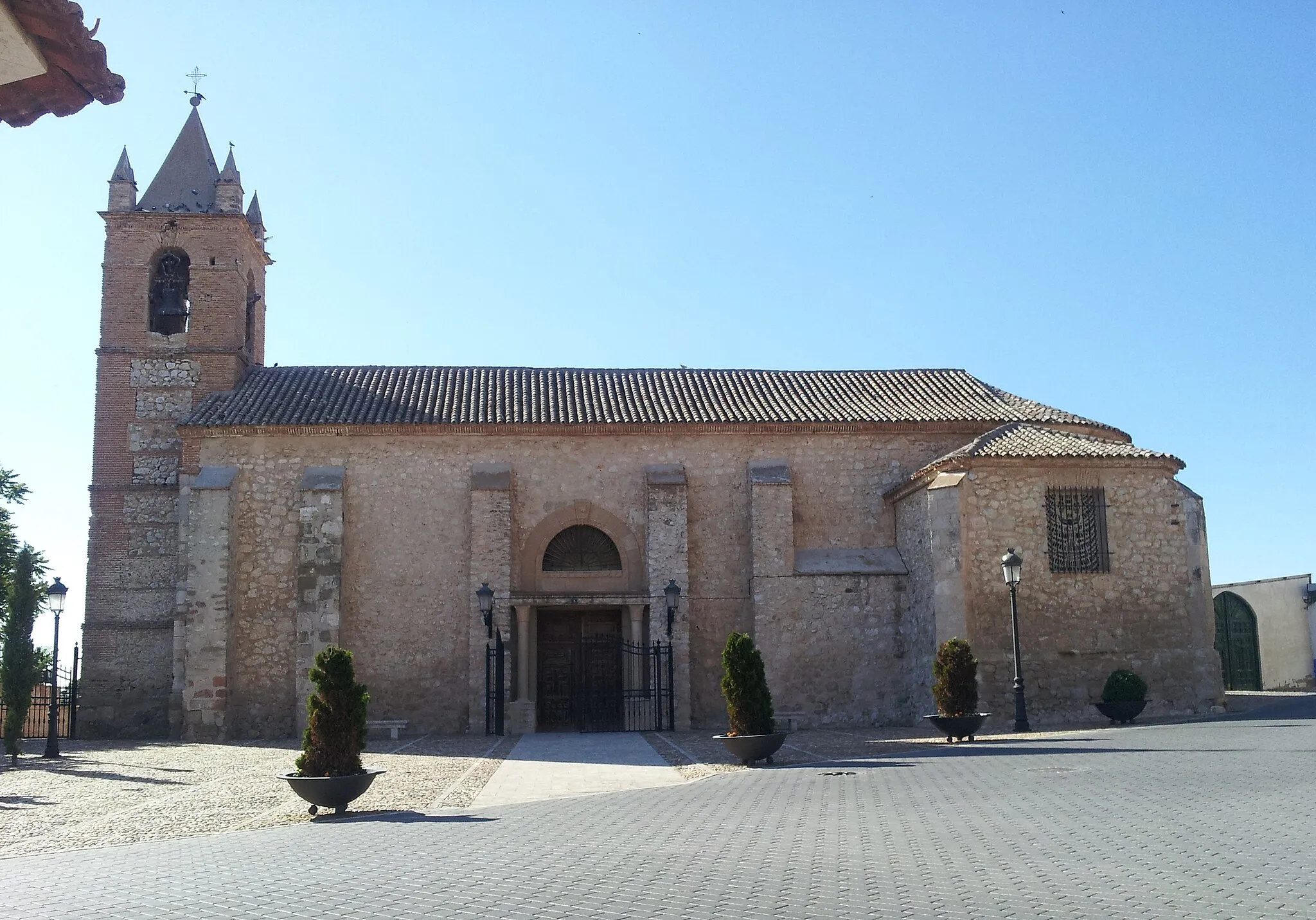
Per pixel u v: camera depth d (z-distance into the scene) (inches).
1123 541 1163.3
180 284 1430.9
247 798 716.0
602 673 1295.5
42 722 1362.0
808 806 556.1
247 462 1294.3
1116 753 732.7
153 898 372.2
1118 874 349.4
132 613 1330.0
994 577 1138.7
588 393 1413.6
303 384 1417.3
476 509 1264.8
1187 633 1160.2
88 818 642.2
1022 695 1023.0
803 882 356.5
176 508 1355.8
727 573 1307.8
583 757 917.2
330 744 629.6
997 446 1199.6
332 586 1242.6
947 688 952.3
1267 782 542.9
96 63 262.2
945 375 1533.0
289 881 394.9
